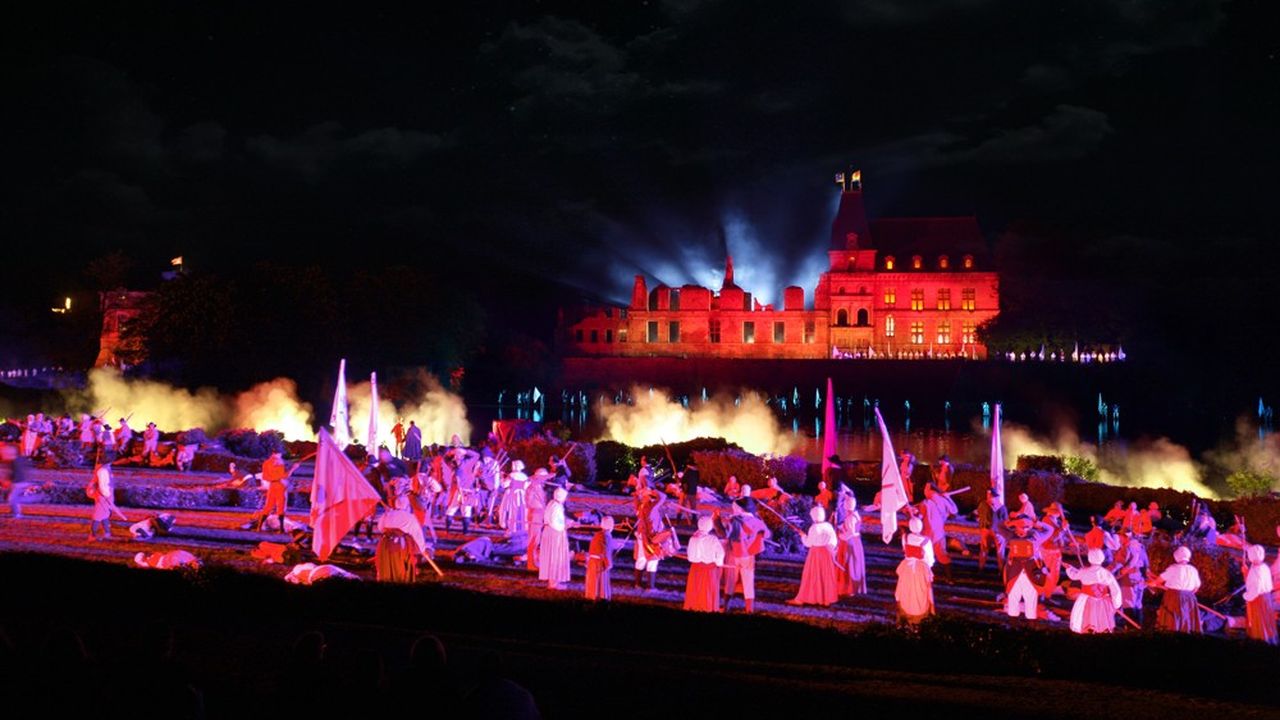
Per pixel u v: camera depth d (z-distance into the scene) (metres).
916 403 97.44
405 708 6.33
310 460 41.69
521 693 6.34
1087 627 15.86
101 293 103.44
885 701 10.12
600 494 33.28
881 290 124.75
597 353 127.56
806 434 76.69
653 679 10.50
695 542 16.47
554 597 14.30
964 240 125.94
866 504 32.12
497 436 41.47
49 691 6.41
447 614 13.69
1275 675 12.46
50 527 23.02
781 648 12.96
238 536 22.67
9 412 73.81
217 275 71.12
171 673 6.59
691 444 38.03
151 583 13.79
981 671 12.61
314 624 12.69
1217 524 29.69
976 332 121.62
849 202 134.12
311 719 6.82
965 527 28.78
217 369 68.81
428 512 24.09
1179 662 12.59
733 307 126.62
